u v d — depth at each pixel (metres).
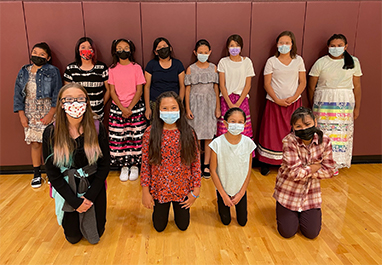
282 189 2.10
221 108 3.03
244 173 2.10
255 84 3.19
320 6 3.02
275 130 3.06
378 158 3.44
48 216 2.39
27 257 1.91
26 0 2.87
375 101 3.28
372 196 2.68
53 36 2.95
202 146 3.26
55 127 1.81
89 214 1.95
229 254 1.92
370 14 3.06
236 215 2.33
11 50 2.95
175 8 2.96
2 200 2.64
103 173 1.95
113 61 2.91
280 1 3.00
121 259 1.89
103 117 3.10
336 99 2.98
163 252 1.95
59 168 1.86
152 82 2.95
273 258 1.88
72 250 1.98
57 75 2.83
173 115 1.95
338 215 2.37
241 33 3.04
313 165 1.99
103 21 2.95
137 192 2.79
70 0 2.91
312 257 1.89
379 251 1.95
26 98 2.84
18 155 3.22
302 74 2.97
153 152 2.00
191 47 3.06
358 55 3.16
